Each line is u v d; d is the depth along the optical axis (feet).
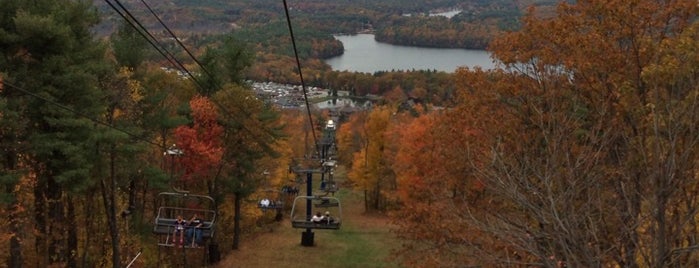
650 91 37.29
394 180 177.27
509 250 42.19
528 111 52.75
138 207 117.39
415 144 97.25
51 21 67.97
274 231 149.48
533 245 30.22
